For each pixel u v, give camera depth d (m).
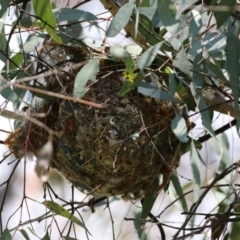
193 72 3.89
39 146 4.26
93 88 4.11
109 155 4.07
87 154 4.11
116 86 4.12
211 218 4.43
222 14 3.81
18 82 3.81
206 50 3.99
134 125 4.07
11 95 3.82
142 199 4.67
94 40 4.17
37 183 6.71
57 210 4.17
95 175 4.20
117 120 4.06
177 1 3.87
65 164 4.25
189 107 4.12
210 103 4.27
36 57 4.07
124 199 4.50
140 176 4.21
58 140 4.19
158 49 3.64
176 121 3.87
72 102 4.11
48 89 4.20
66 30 4.16
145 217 4.47
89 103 3.77
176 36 3.85
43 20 3.88
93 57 4.05
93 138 4.06
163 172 4.27
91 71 3.79
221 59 4.15
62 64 4.18
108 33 3.68
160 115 4.14
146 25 4.00
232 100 4.06
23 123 4.29
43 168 3.94
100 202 5.08
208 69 4.07
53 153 4.25
